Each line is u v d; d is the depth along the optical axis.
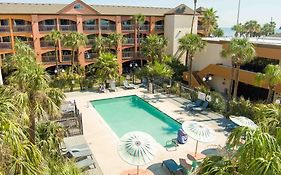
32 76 9.52
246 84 29.06
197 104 23.86
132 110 24.47
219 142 16.80
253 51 22.23
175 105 24.44
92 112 22.89
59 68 39.78
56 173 6.78
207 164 5.64
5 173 4.58
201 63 34.75
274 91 23.98
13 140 4.59
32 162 5.08
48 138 10.78
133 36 43.06
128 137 12.52
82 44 35.25
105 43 38.53
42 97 9.84
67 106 21.97
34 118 9.66
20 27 35.97
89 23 41.12
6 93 8.61
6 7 36.28
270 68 20.03
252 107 20.09
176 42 40.50
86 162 13.52
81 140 17.05
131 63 43.91
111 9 43.31
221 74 29.41
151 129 19.92
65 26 38.06
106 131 18.64
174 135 18.72
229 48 23.22
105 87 30.88
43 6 38.81
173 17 39.47
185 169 12.45
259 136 4.84
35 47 36.97
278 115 7.48
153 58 38.25
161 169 13.59
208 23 45.78
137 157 11.45
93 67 32.25
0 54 35.66
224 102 22.17
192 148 15.91
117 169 13.64
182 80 35.22
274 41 28.52
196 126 13.95
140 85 32.50
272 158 4.51
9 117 4.95
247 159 4.85
